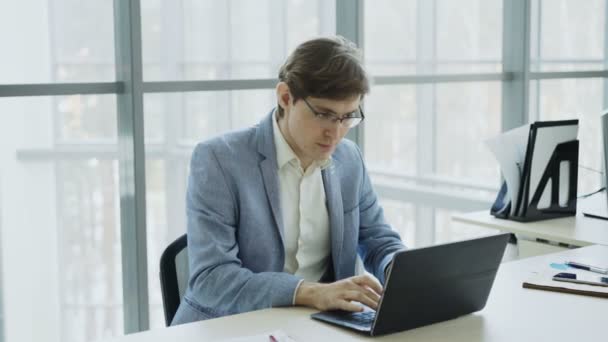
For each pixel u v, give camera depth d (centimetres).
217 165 196
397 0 410
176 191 364
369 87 184
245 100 372
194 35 353
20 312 310
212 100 366
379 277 211
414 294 158
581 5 452
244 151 200
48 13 275
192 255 192
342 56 180
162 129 354
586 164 469
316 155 188
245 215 195
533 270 208
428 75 363
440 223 438
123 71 270
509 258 282
